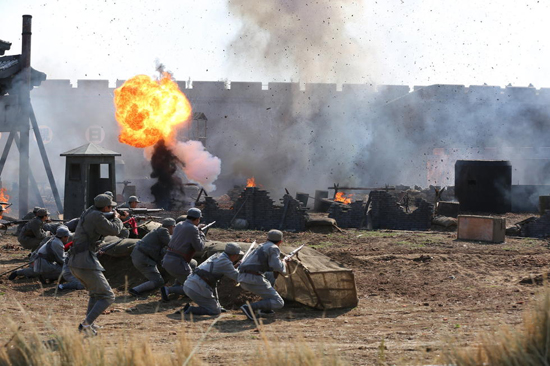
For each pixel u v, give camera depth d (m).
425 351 6.51
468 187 30.67
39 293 11.00
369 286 11.84
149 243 10.96
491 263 14.62
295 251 9.89
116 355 5.39
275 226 23.20
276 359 5.20
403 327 8.33
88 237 7.73
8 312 9.16
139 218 13.41
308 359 5.21
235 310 9.83
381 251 17.06
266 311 9.31
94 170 18.66
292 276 10.02
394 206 24.36
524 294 10.64
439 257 15.54
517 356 5.12
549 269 13.48
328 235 21.48
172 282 11.53
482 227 19.61
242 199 23.55
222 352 6.79
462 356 5.30
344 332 8.05
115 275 12.04
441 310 9.55
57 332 5.72
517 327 7.13
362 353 6.66
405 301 10.45
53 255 11.70
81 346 5.43
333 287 9.81
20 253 16.33
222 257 9.31
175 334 7.84
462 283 12.06
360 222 24.23
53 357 5.38
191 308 9.27
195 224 10.13
